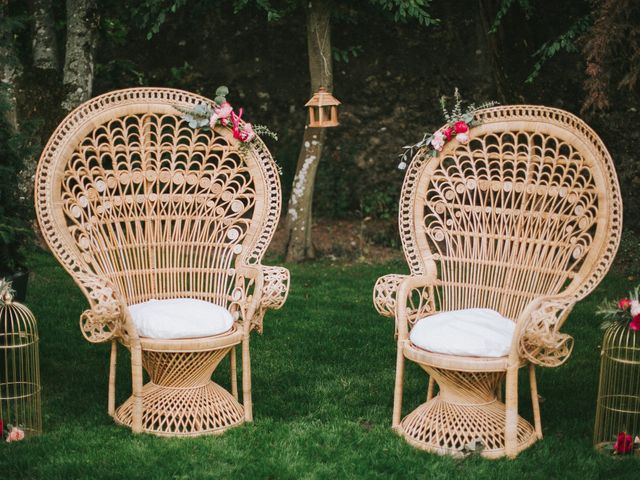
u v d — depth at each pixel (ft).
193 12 26.20
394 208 29.14
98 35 25.96
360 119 29.37
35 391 12.94
